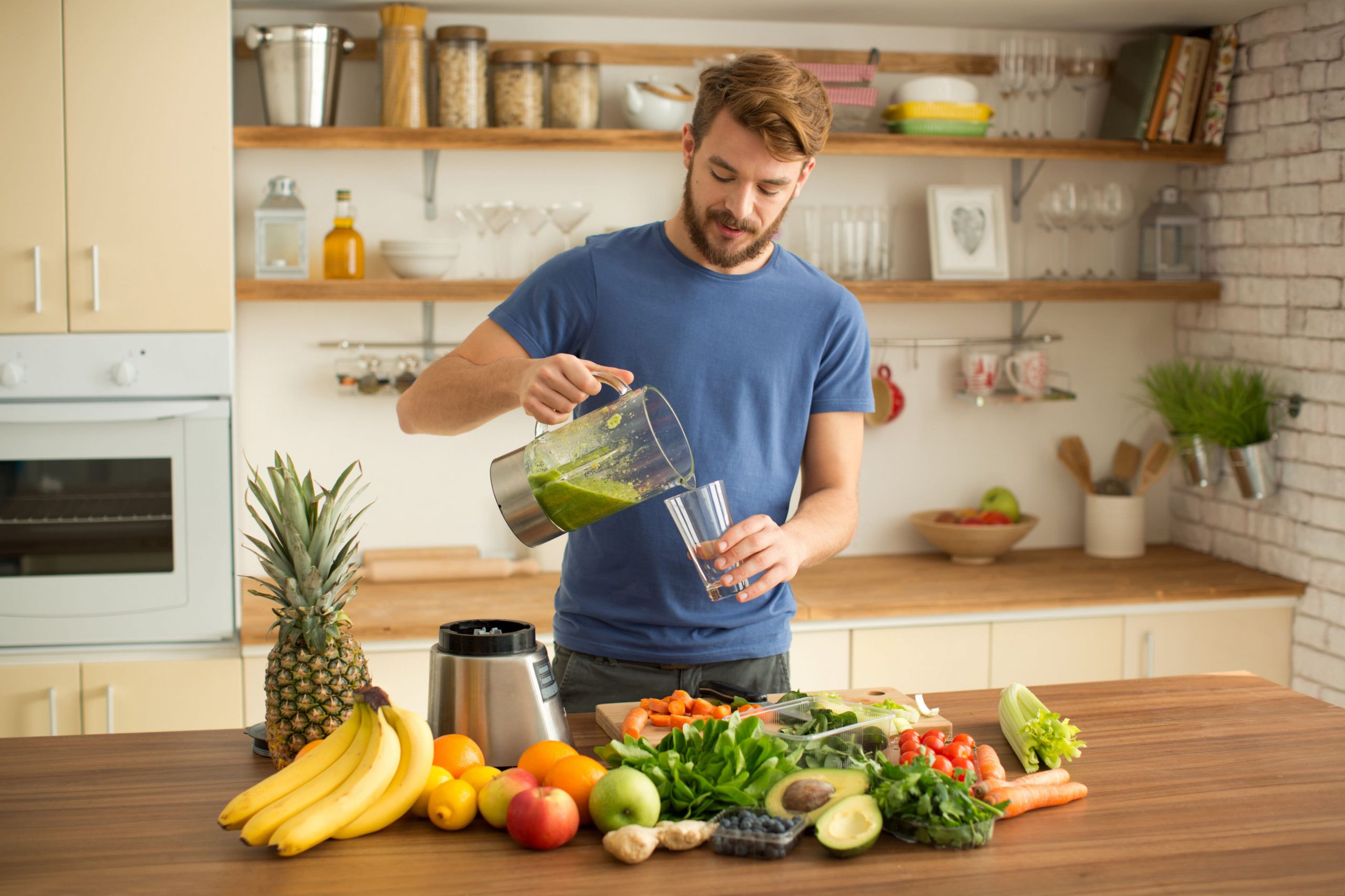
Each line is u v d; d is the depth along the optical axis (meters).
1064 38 3.37
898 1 3.03
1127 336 3.54
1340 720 1.68
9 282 2.63
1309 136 2.99
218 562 2.73
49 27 2.60
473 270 3.18
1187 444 3.26
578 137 2.92
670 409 1.47
